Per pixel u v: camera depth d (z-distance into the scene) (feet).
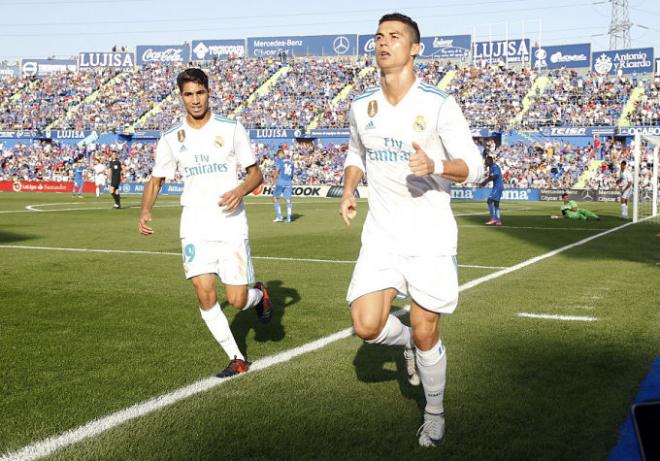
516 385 13.14
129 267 30.55
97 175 115.24
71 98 166.30
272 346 16.49
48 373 14.12
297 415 11.55
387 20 10.74
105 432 10.75
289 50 172.76
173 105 158.81
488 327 18.28
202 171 14.53
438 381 10.50
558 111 135.44
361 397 12.54
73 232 48.49
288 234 47.91
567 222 61.77
